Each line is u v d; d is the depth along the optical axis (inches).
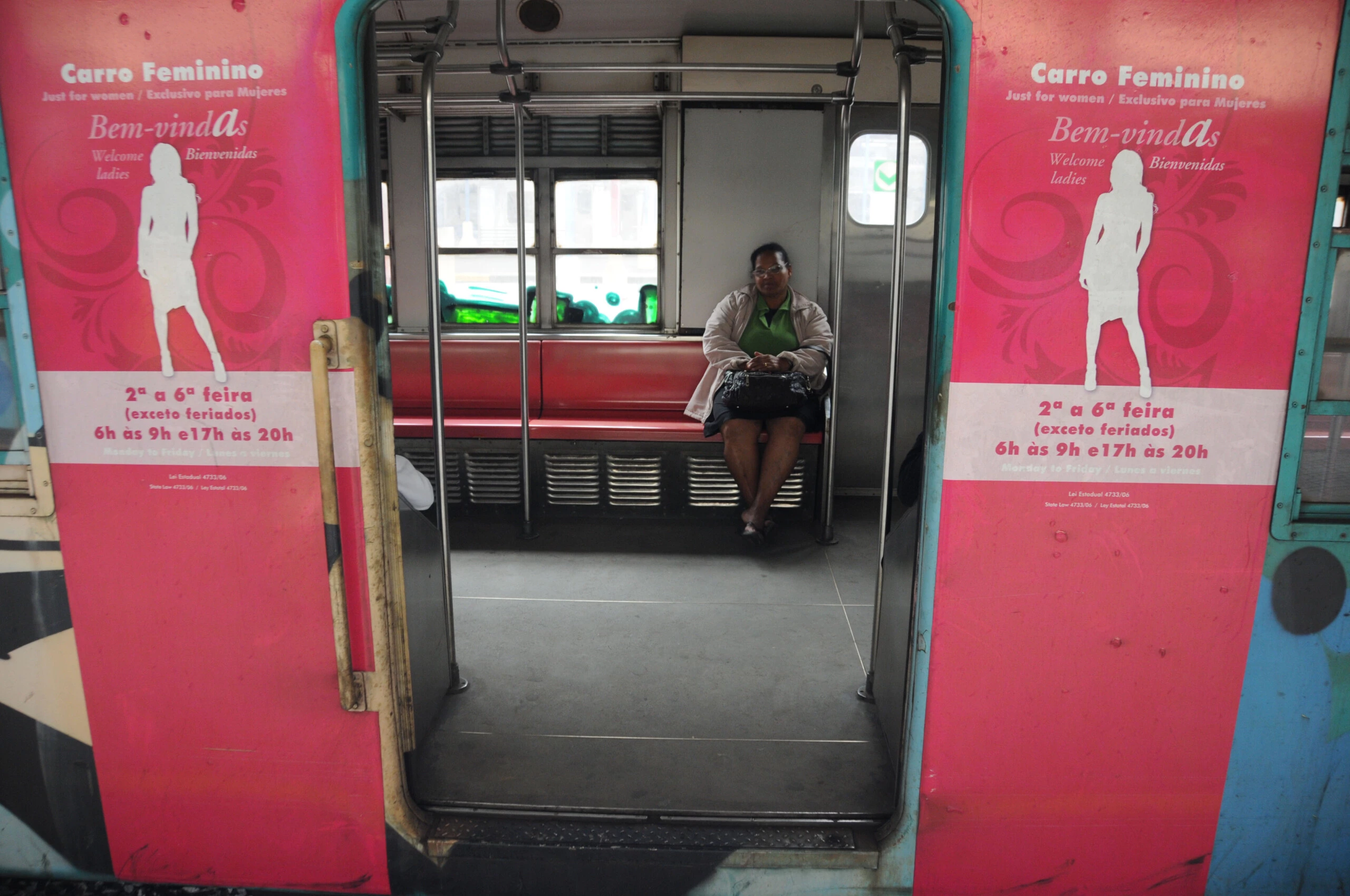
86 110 64.5
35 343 68.2
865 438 194.4
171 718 74.1
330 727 72.9
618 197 190.1
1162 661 69.2
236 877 77.0
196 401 68.2
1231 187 62.1
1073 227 62.9
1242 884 73.7
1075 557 67.5
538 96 143.4
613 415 190.2
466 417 188.2
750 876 73.1
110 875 78.0
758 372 162.7
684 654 117.3
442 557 102.6
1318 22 59.9
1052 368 64.6
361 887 75.9
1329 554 67.0
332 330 66.0
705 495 174.4
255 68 63.4
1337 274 64.1
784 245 187.8
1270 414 64.9
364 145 65.0
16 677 74.1
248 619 71.6
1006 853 73.2
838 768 90.5
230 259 65.9
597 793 85.6
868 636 123.6
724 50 177.6
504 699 104.3
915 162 183.0
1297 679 69.3
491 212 190.9
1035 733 70.8
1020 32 60.7
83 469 70.1
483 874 74.2
